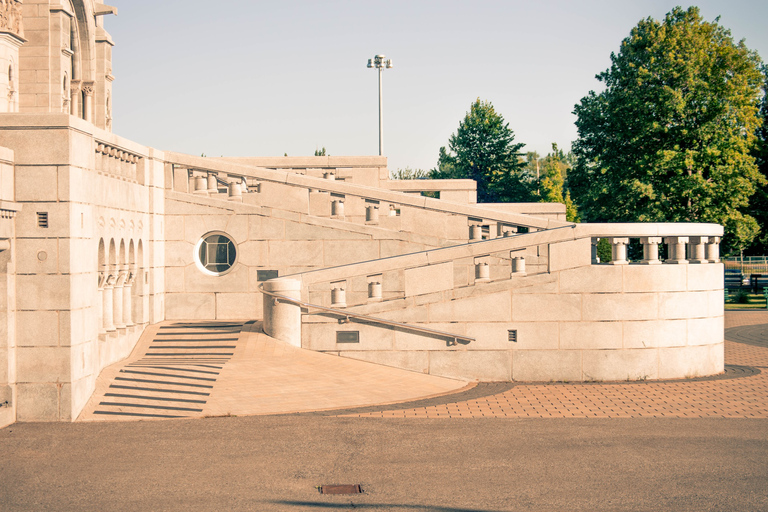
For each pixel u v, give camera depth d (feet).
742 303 150.10
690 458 37.32
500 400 51.90
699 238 62.85
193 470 34.94
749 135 129.59
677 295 60.64
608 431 42.86
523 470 35.19
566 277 59.62
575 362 59.72
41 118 43.80
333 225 73.97
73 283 44.65
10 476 33.91
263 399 49.70
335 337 61.57
